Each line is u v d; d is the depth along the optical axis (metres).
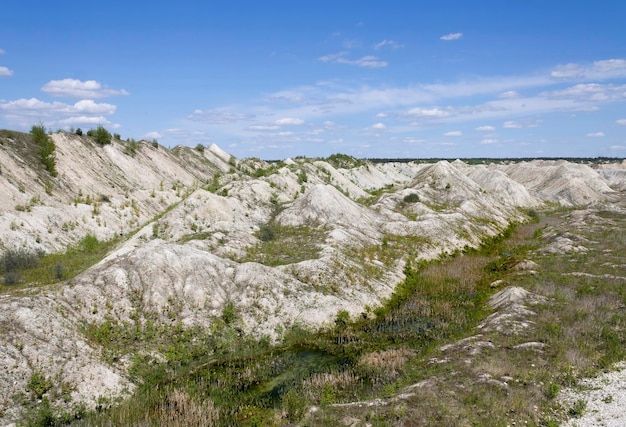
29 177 56.75
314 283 38.59
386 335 32.62
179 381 26.14
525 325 31.09
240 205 58.81
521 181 131.88
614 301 34.97
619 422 19.91
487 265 49.41
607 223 67.81
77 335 27.09
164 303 32.25
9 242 43.78
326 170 91.88
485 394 22.27
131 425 21.20
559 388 22.59
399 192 75.88
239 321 32.75
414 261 49.44
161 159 91.25
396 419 20.55
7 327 25.17
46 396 22.62
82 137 76.06
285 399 23.41
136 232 51.72
